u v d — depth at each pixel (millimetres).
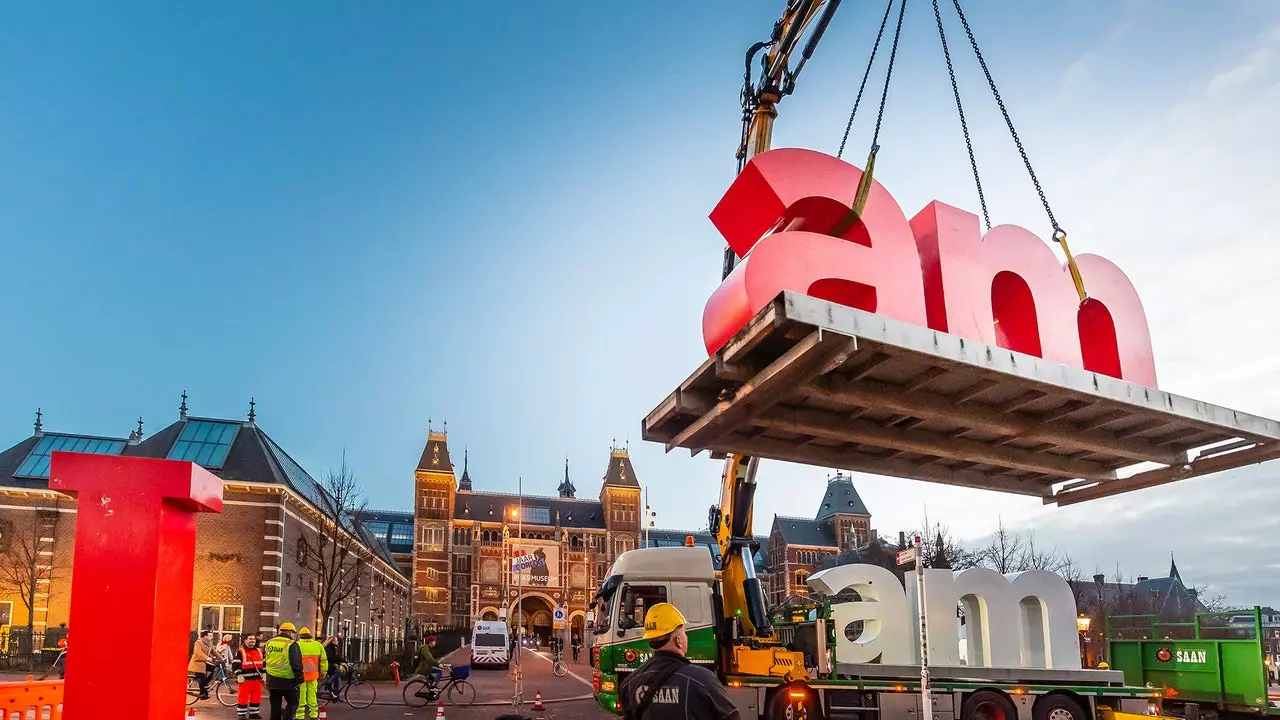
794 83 14211
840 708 14430
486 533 123438
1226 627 16828
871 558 63969
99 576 6277
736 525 16391
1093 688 14664
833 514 131375
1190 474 8953
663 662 4383
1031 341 7742
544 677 41938
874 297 7098
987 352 6715
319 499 50219
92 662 6164
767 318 6027
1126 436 8531
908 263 7246
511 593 118375
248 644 17172
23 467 39375
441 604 117500
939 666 14617
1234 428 7910
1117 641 16328
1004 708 14469
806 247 6934
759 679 14742
